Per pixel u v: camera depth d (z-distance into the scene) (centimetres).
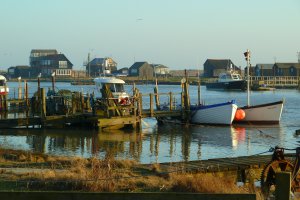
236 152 3625
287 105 8650
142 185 1861
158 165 2366
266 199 1695
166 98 10219
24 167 2322
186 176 1973
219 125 5325
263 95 12362
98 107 4788
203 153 3569
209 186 1780
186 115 5394
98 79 5706
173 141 4178
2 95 6550
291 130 4956
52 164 2341
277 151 1964
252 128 5125
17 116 5875
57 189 1758
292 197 1636
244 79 14575
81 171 2062
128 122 4794
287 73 19062
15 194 1005
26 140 4144
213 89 15125
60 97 5262
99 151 3616
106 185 1767
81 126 4928
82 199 1015
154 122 5669
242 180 2359
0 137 4294
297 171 1836
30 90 13438
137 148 3784
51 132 4622
